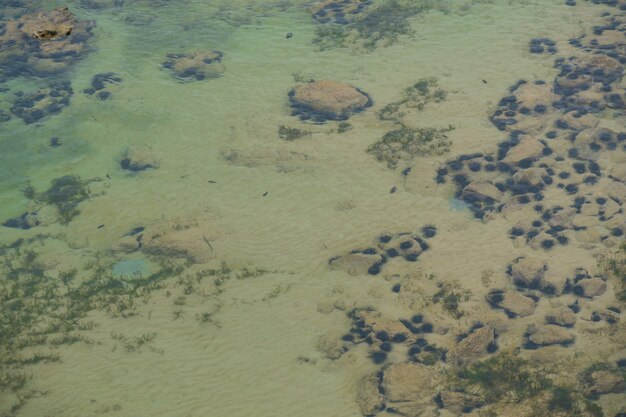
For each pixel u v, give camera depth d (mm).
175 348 23156
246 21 43312
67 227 28828
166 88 37438
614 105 33531
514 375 21609
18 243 28078
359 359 22500
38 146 33719
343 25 42094
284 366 22375
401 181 30266
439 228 27875
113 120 35156
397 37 40344
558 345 22594
